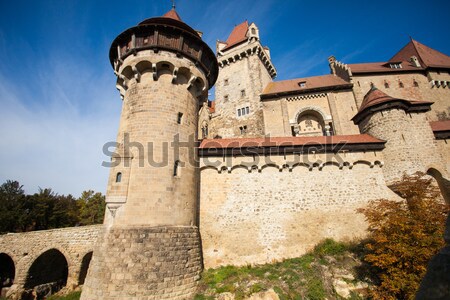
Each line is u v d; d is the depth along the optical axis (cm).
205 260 1584
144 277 1185
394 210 1342
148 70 1648
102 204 4725
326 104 3075
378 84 3125
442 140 1942
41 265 2266
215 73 2023
